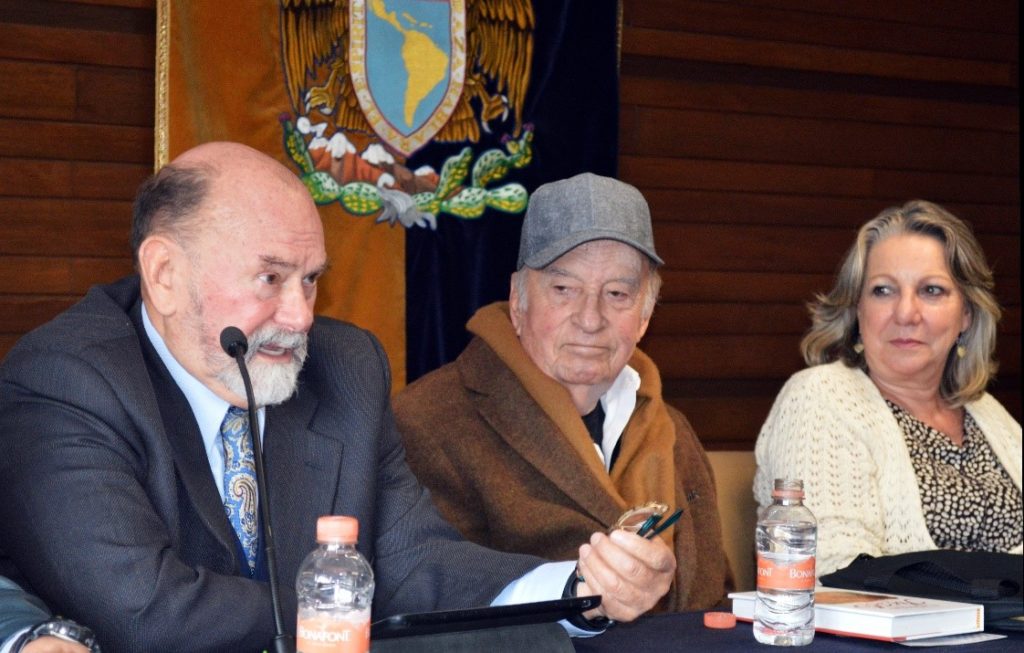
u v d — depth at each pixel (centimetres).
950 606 189
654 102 417
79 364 179
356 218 359
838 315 297
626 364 267
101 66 349
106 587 163
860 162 446
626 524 209
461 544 206
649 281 262
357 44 356
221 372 185
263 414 198
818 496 273
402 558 206
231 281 183
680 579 260
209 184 185
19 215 342
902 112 451
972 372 294
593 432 266
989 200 464
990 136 464
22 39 341
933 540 275
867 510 274
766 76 432
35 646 145
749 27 425
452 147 369
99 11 349
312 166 352
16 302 342
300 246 187
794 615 180
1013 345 464
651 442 264
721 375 429
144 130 354
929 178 456
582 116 383
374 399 208
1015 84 464
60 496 169
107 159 351
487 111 373
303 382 207
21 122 342
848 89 444
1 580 162
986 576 215
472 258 372
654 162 418
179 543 179
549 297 254
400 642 155
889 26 445
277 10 346
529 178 378
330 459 200
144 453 179
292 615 172
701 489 275
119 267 353
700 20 419
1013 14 462
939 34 452
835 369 289
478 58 371
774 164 434
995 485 284
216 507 185
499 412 254
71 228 347
